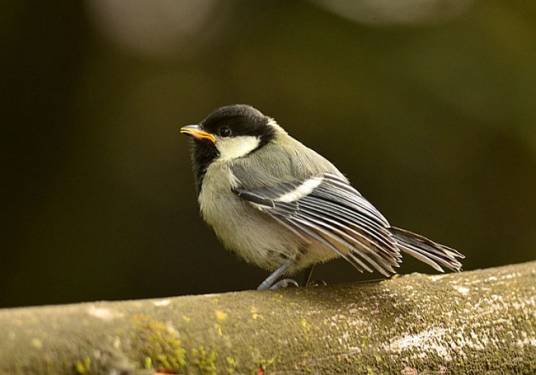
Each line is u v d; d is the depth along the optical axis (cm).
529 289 596
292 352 490
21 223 1146
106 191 1167
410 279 581
